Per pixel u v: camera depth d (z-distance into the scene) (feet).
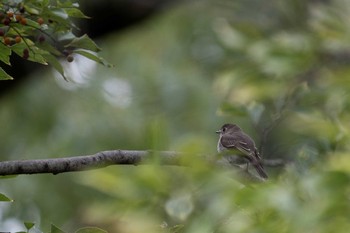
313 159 28.25
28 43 21.93
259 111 32.27
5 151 50.65
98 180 24.08
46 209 47.93
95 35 37.11
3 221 47.26
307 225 22.20
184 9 55.83
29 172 23.79
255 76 43.78
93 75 52.19
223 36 46.39
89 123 50.31
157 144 23.94
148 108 51.55
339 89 38.50
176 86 52.11
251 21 51.39
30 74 34.94
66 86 51.52
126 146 49.88
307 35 46.93
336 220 22.93
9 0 21.18
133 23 37.47
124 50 53.93
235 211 22.82
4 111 51.06
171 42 55.16
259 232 22.53
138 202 23.53
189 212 22.72
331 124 33.58
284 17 52.42
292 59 43.73
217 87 45.21
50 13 21.24
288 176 25.17
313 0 52.06
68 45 22.00
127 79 52.70
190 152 23.59
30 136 50.78
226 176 23.04
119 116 50.65
